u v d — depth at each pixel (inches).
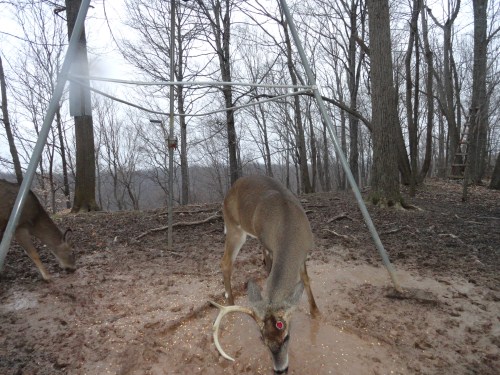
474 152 615.8
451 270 208.4
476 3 598.9
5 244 127.3
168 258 230.4
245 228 171.5
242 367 130.3
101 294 181.2
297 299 115.5
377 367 129.6
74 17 357.7
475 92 505.0
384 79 354.0
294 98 791.1
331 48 869.2
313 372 127.2
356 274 203.2
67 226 298.5
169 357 135.5
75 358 133.5
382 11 350.3
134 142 1497.3
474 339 144.7
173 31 220.4
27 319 159.5
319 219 318.7
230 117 641.6
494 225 304.3
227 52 637.9
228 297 171.2
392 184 366.0
